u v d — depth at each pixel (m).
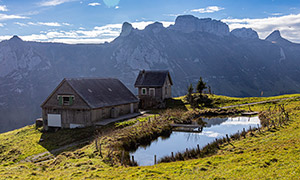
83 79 51.66
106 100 50.56
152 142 37.16
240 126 45.72
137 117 52.72
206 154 27.20
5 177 19.83
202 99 70.62
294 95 71.06
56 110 47.62
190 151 28.66
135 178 18.59
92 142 33.47
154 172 20.16
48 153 33.31
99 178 19.02
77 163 23.66
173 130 44.53
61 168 23.14
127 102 56.28
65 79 46.78
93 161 24.28
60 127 47.50
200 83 71.12
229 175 16.97
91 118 44.84
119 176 19.52
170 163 23.77
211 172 18.42
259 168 17.16
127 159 27.31
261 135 29.11
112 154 26.28
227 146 27.95
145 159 29.00
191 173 18.92
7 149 38.41
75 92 45.78
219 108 62.19
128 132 36.38
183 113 55.91
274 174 15.53
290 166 16.27
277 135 26.80
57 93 47.53
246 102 67.62
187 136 40.31
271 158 18.56
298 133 25.38
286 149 20.34
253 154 21.09
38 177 20.06
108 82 58.97
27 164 26.55
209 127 46.41
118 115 52.25
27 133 48.00
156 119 47.12
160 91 73.25
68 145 36.25
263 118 46.06
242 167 18.06
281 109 46.00
